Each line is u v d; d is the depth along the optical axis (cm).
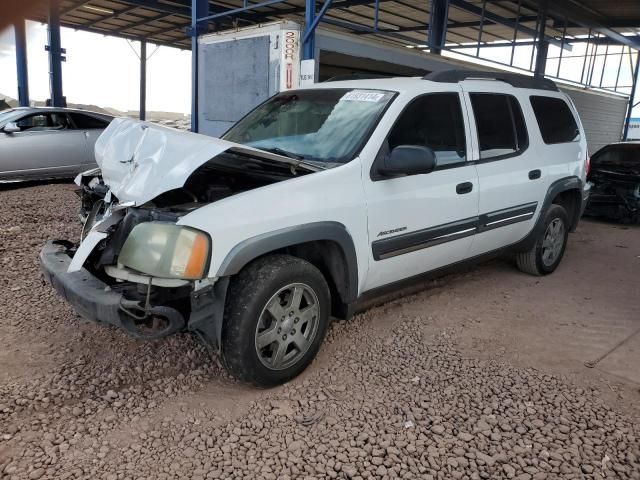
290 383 335
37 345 375
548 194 523
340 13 1595
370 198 359
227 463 261
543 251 554
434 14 1227
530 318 449
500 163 464
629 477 257
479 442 280
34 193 939
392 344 390
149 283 289
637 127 2284
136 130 354
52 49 1521
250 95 815
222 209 299
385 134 375
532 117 514
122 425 289
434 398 320
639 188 873
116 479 248
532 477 256
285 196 322
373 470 258
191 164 295
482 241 460
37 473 249
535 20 1542
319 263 366
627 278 577
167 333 293
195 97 938
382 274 381
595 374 355
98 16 1738
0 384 323
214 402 313
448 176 412
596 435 288
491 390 330
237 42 824
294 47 757
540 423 297
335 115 407
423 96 407
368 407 310
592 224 923
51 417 294
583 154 584
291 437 282
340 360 364
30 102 1756
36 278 503
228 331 307
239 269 301
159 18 1748
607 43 1688
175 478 250
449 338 403
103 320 292
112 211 315
